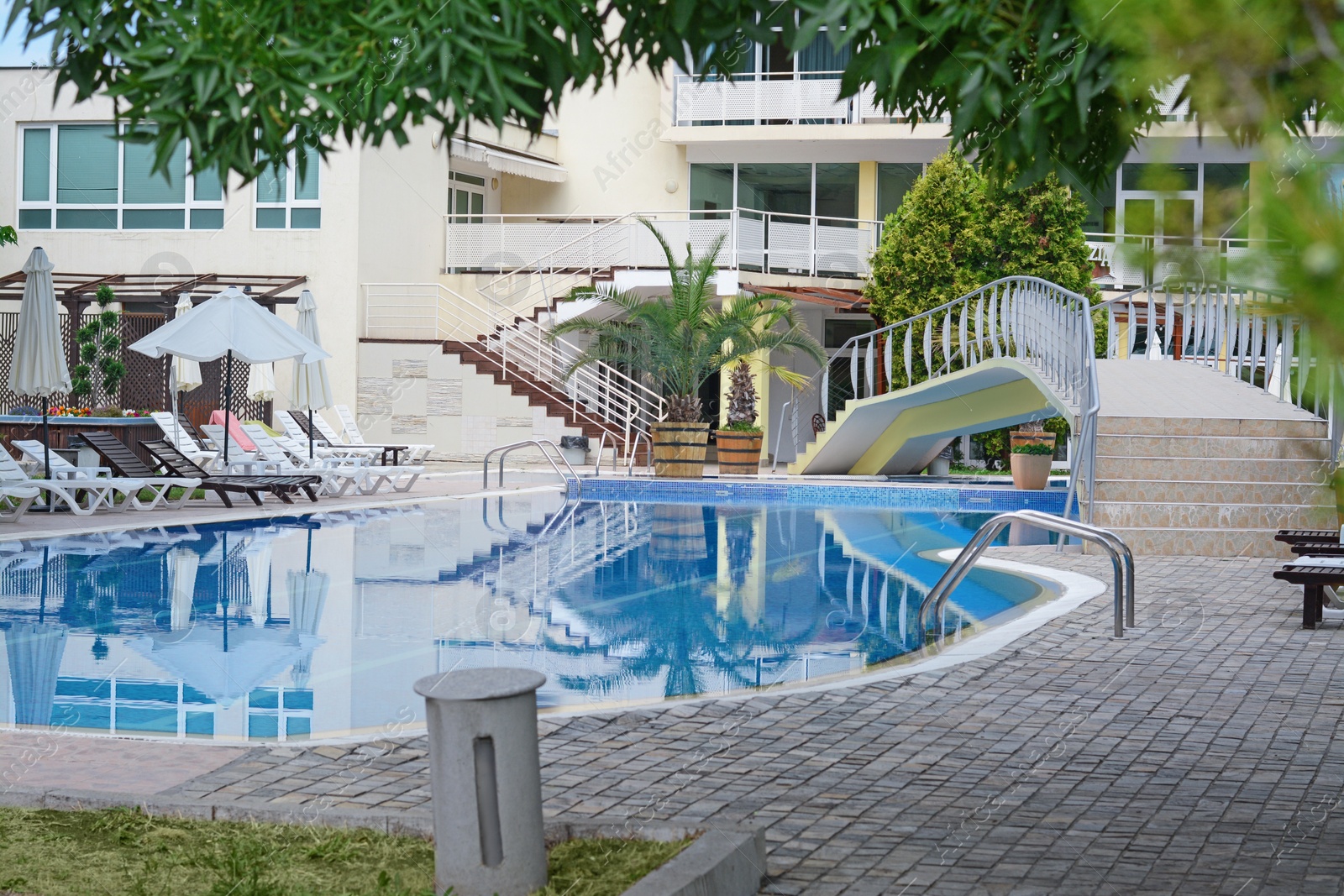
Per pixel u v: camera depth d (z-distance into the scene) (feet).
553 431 75.61
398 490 61.87
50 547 38.78
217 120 7.47
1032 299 50.11
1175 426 40.65
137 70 7.34
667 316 66.64
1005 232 70.64
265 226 77.30
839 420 65.46
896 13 7.04
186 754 15.52
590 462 76.07
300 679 21.06
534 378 77.15
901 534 46.47
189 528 44.78
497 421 76.13
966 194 71.26
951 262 71.46
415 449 68.03
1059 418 73.15
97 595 30.17
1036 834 12.57
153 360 75.41
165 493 50.42
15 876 10.68
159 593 30.68
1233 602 29.09
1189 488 38.96
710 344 67.05
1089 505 38.70
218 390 76.02
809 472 68.85
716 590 32.30
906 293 72.13
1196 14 3.74
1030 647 23.29
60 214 78.79
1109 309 55.93
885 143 81.56
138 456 56.85
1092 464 38.60
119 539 41.09
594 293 68.80
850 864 11.65
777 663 22.80
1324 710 18.35
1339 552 28.63
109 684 20.51
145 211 78.13
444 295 81.61
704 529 47.73
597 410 80.48
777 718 17.83
